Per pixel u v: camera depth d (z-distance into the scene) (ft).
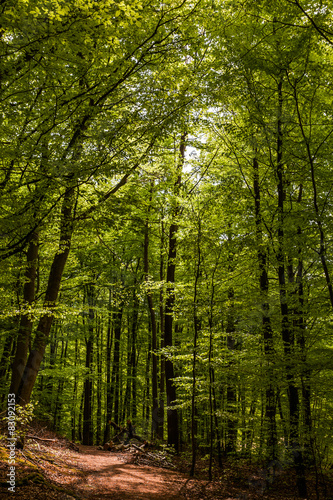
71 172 20.90
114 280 50.90
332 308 29.09
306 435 28.32
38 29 16.03
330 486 33.01
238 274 34.96
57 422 64.75
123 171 21.85
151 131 22.59
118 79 23.89
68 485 22.41
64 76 22.39
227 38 29.66
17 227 19.19
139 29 22.26
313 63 28.68
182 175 45.75
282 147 30.17
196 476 34.60
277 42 29.22
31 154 20.04
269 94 32.19
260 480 33.50
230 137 37.14
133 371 68.74
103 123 22.79
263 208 34.06
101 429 84.17
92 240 32.35
